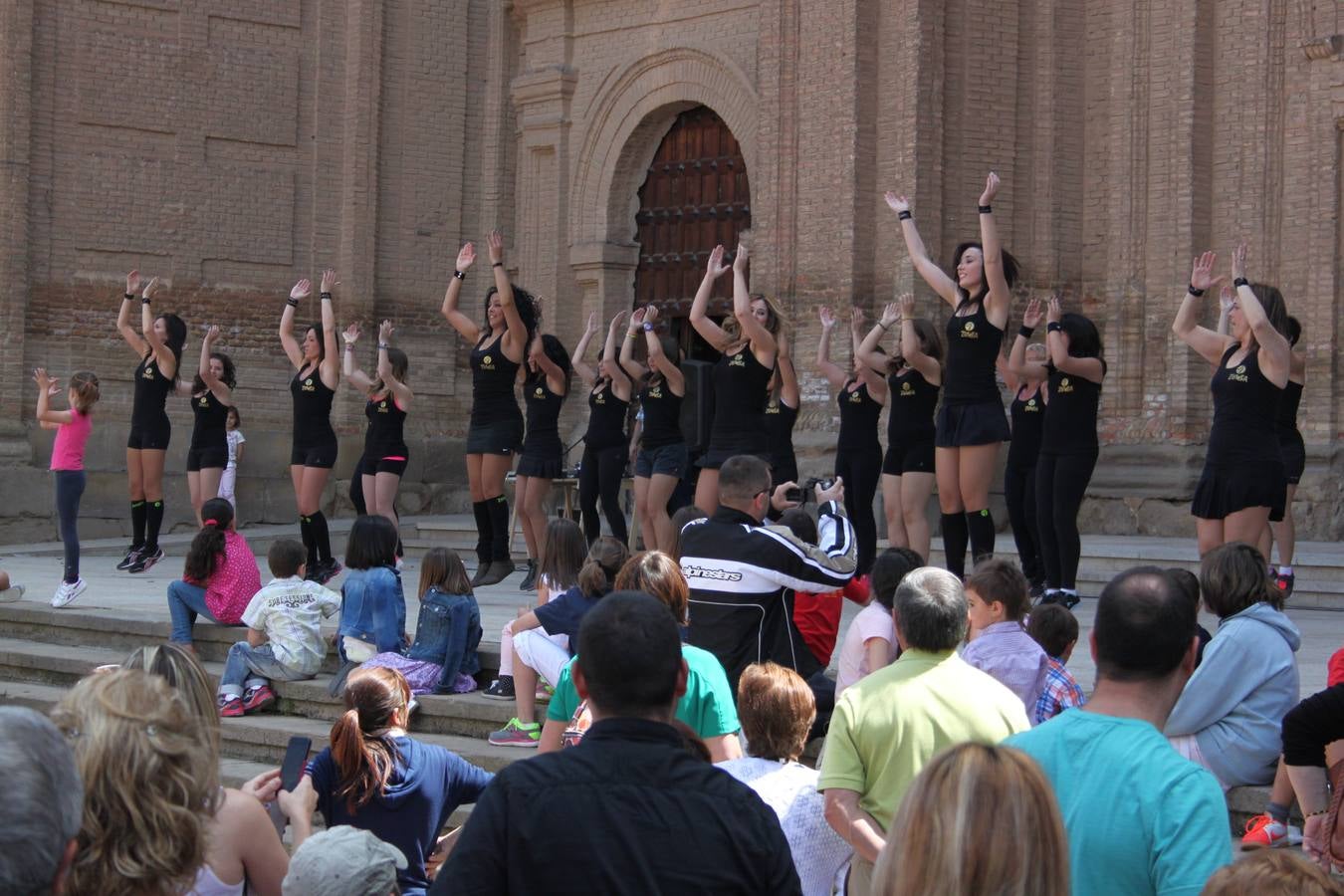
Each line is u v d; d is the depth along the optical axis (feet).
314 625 46.37
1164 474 74.59
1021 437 55.01
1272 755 28.94
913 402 51.42
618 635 17.39
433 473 99.76
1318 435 71.10
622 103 96.12
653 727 17.31
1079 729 18.08
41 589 63.41
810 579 32.09
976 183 77.92
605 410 60.49
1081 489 48.57
